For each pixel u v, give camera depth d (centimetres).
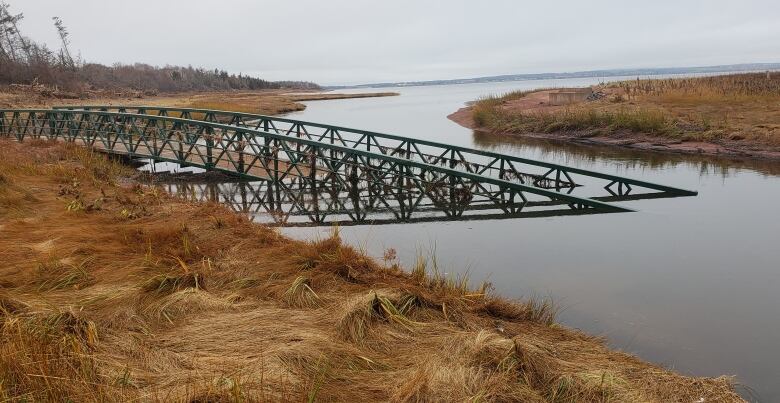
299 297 480
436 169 1099
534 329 468
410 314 456
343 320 419
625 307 550
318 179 1320
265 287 507
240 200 1098
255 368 333
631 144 1856
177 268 532
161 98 5522
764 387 398
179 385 312
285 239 696
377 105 5538
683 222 891
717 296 577
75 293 454
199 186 1233
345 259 578
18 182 943
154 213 793
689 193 1088
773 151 1511
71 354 326
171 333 396
